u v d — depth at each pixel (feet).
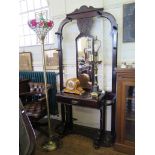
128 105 6.41
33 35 10.14
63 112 8.76
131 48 6.97
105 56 7.63
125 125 6.47
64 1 8.30
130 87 6.16
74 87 7.44
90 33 7.69
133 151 6.38
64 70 8.92
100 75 7.83
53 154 6.68
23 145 2.62
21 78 9.90
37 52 9.93
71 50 8.49
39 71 9.98
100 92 7.29
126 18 6.82
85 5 7.41
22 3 10.09
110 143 7.18
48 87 8.34
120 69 6.09
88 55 7.74
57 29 8.84
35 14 9.71
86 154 6.61
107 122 8.11
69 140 7.67
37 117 7.22
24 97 8.55
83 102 6.76
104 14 6.83
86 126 8.80
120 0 6.86
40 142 7.55
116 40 6.81
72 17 7.57
